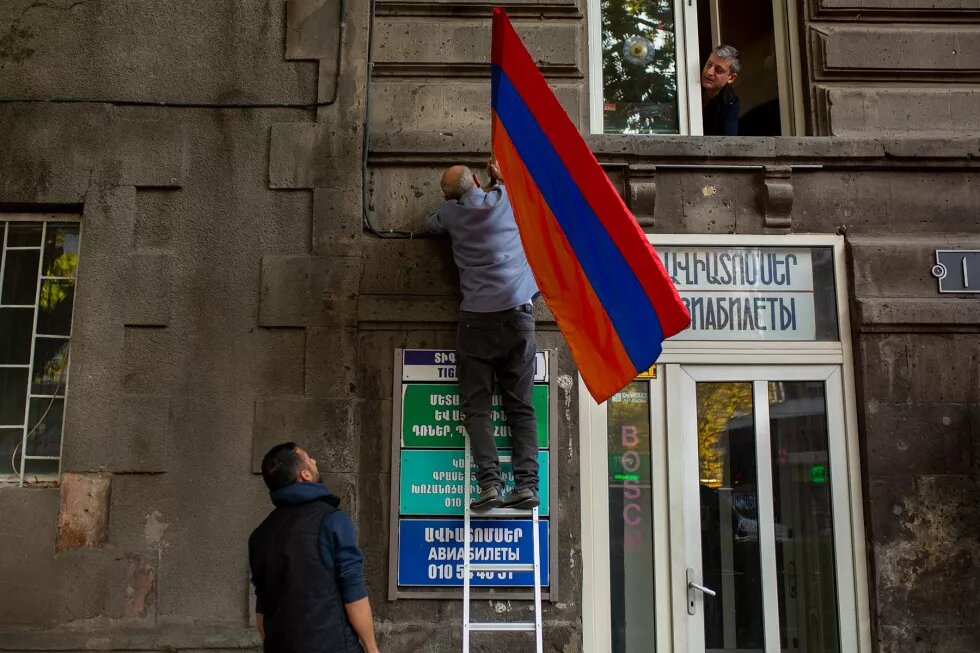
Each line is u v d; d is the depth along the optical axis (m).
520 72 4.41
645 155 5.16
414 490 4.80
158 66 5.25
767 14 6.21
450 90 5.32
